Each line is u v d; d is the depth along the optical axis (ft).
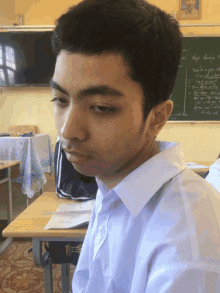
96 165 0.90
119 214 1.20
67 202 3.43
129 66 0.77
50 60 11.17
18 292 4.89
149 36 0.80
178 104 11.54
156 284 0.71
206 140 11.72
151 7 0.90
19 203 9.78
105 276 1.20
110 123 0.80
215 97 11.41
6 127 12.04
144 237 0.92
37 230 2.58
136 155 1.05
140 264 0.86
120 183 1.08
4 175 7.39
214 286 0.65
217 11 11.08
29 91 11.86
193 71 11.30
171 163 1.08
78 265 1.74
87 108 0.80
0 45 11.21
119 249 1.11
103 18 0.77
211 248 0.72
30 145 8.39
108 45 0.74
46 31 11.05
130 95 0.80
